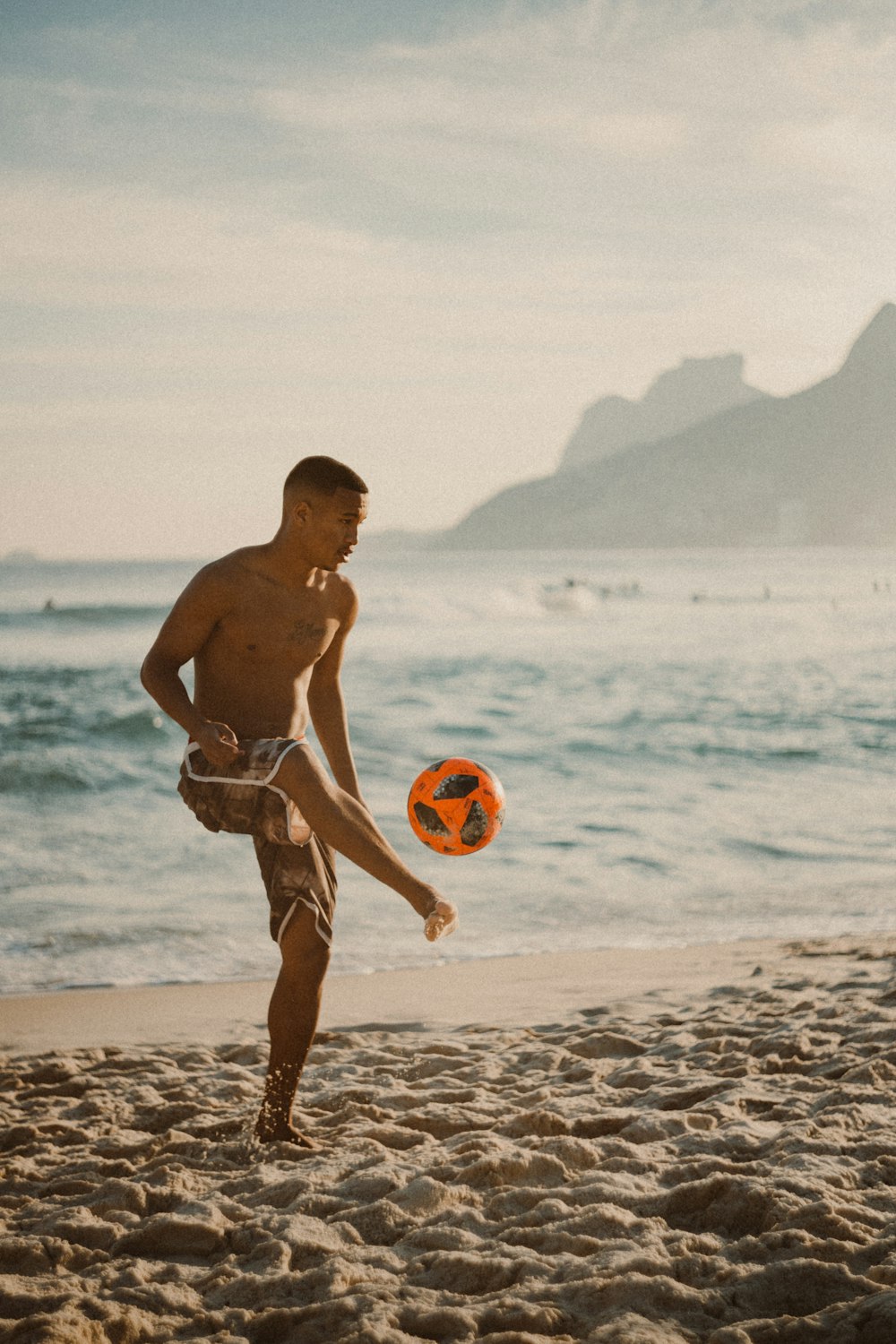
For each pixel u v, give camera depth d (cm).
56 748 1572
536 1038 489
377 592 5953
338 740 370
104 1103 404
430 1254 256
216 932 750
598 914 802
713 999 545
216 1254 272
